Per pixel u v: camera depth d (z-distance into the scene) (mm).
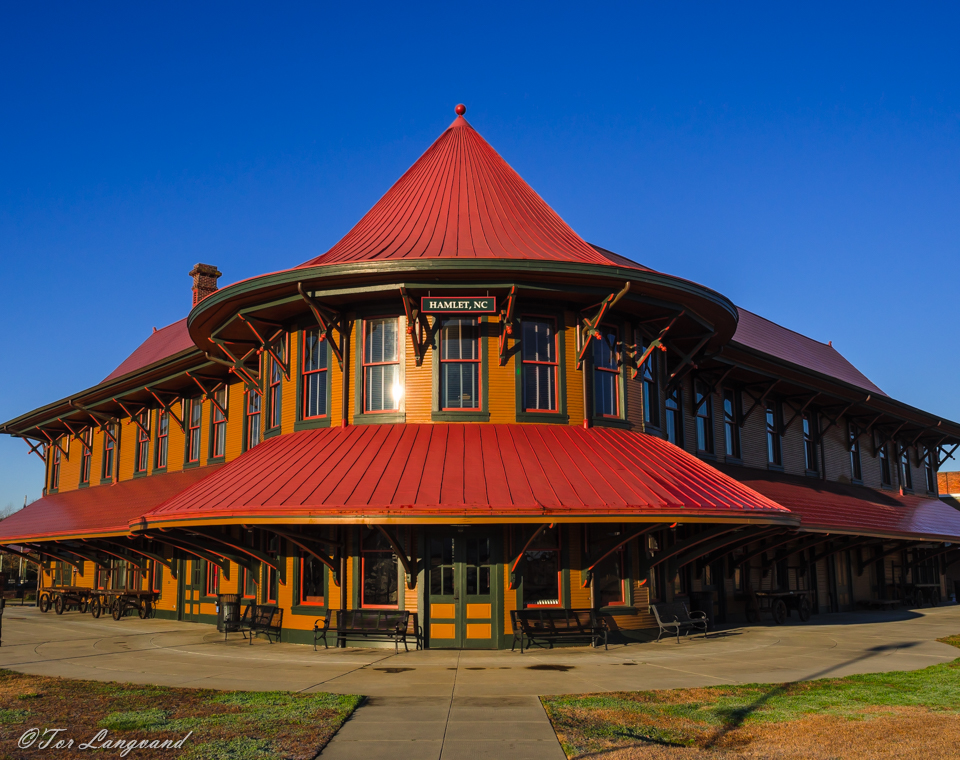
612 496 15469
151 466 30578
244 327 20812
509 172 23625
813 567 29484
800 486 28938
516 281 17703
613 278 17703
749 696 11344
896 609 32531
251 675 13523
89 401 32500
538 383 18438
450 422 17969
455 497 14992
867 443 36469
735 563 25125
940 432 39125
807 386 29188
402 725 9695
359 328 18688
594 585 17438
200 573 25438
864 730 9367
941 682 12523
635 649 16656
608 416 18891
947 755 8336
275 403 20953
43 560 36312
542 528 15711
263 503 15328
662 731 9359
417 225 20453
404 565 16500
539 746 8742
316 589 18297
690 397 25188
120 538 28469
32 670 14375
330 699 11062
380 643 16812
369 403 18453
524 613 16469
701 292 18922
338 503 14906
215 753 8445
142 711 10477
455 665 14508
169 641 19094
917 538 29000
